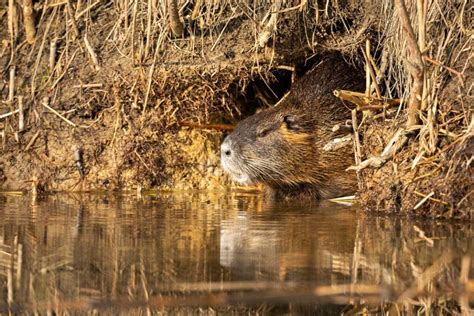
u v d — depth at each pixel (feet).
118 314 19.39
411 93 32.58
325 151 39.29
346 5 38.73
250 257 23.99
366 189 33.73
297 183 39.88
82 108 40.88
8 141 40.63
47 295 20.35
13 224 29.30
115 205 34.81
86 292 20.57
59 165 40.27
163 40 39.75
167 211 33.17
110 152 40.63
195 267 22.88
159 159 41.14
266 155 39.37
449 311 19.57
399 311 19.67
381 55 37.76
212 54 39.27
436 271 22.26
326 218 31.32
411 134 32.73
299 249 25.08
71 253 24.48
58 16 42.57
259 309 19.83
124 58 40.60
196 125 41.19
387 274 22.00
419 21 32.30
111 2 42.50
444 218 30.71
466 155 30.60
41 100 41.16
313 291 20.42
